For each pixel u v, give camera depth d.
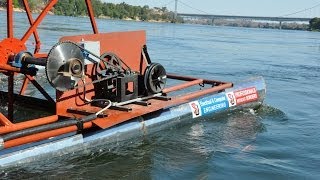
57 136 3.94
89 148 4.14
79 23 41.66
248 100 6.24
